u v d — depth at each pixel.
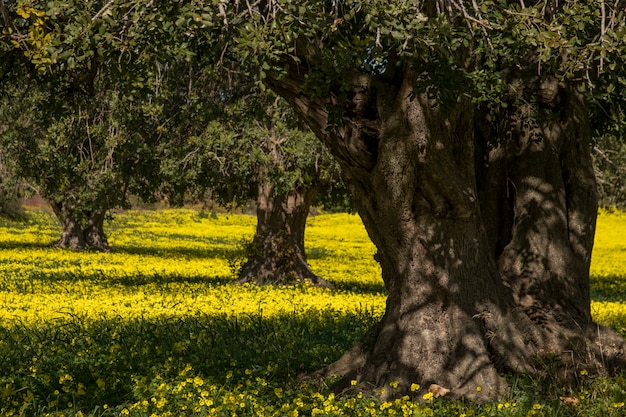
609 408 8.77
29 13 7.64
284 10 7.53
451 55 8.43
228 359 11.69
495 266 10.66
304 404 8.97
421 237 9.93
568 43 7.86
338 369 10.65
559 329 10.43
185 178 24.16
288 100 9.84
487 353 9.80
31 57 8.00
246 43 7.52
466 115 9.80
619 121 12.30
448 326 9.88
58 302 20.62
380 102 9.51
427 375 9.70
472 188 10.11
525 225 11.20
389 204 9.81
